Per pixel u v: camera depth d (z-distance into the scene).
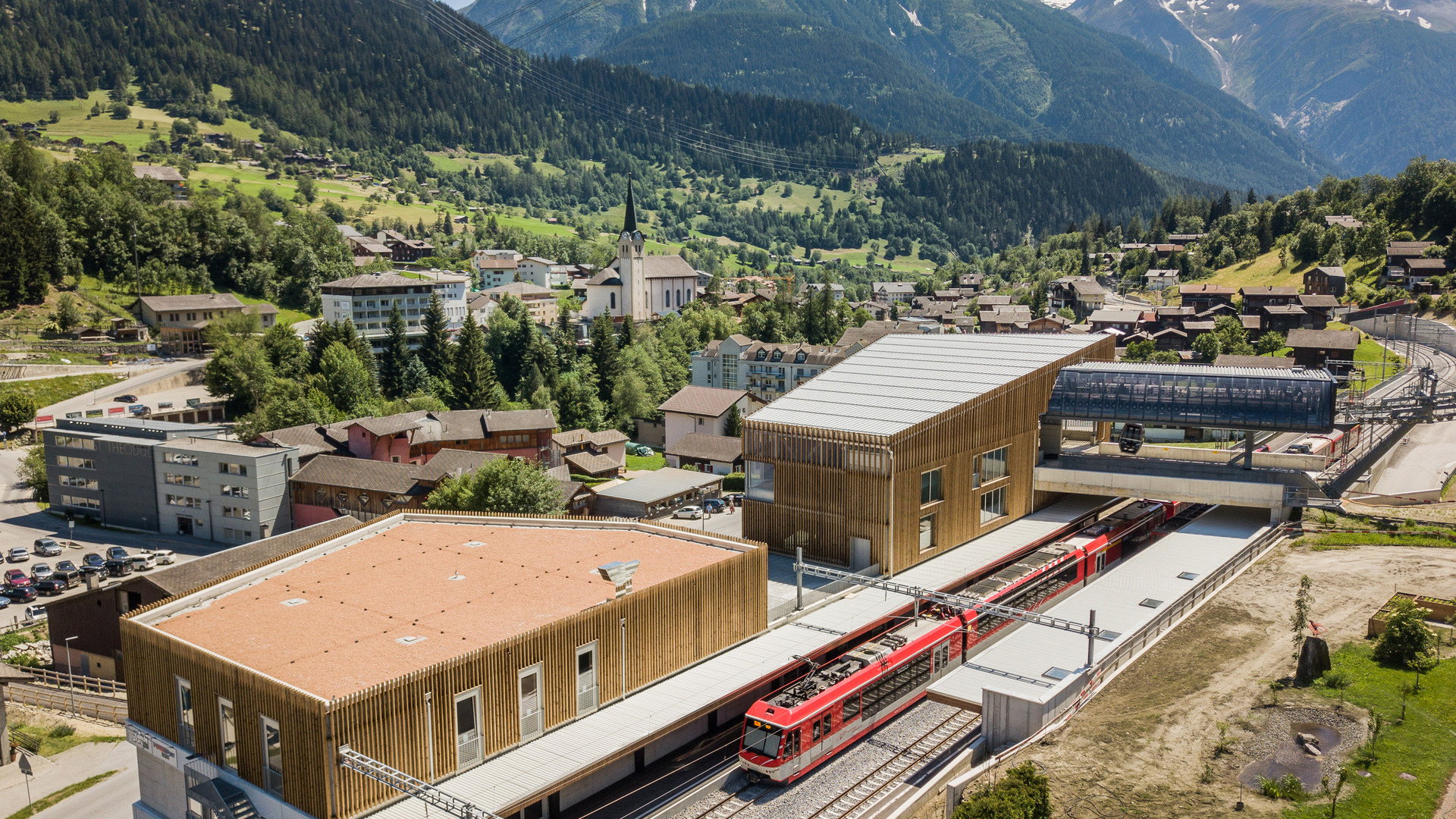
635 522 63.62
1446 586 63.25
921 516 69.00
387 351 173.12
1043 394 82.56
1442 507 84.06
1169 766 43.94
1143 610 61.75
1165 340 189.50
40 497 125.06
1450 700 48.09
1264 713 48.03
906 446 66.44
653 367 187.38
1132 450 85.88
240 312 192.88
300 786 37.38
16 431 142.00
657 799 45.50
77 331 177.75
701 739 52.28
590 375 179.12
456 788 39.41
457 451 115.56
